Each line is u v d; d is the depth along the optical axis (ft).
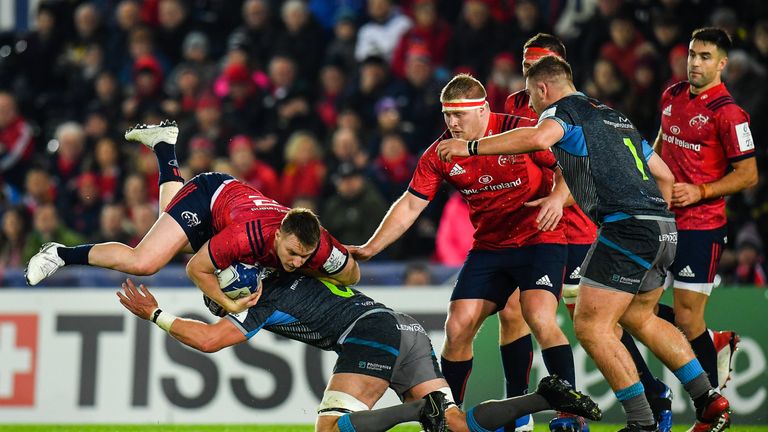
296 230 67.36
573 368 73.97
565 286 83.15
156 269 76.38
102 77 153.69
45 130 160.25
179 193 78.02
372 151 136.36
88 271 118.01
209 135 142.51
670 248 69.41
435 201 128.77
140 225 129.59
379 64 143.95
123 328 106.63
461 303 77.51
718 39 81.87
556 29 156.04
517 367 79.87
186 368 105.19
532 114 79.56
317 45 155.22
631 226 67.92
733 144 82.07
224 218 74.90
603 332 68.69
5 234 130.31
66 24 168.96
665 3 137.08
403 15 156.76
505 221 76.95
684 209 83.61
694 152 83.66
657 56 130.21
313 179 134.62
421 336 70.64
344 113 138.82
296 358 104.12
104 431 100.42
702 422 74.28
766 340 99.66
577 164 68.95
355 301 70.54
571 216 82.02
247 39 153.79
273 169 139.23
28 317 107.76
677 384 99.25
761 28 130.62
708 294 84.02
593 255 69.05
